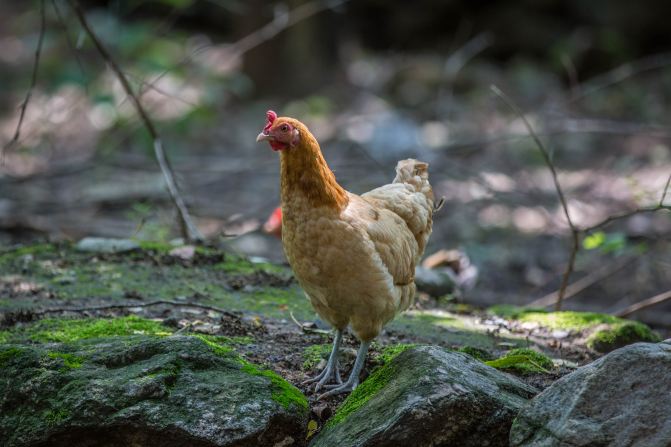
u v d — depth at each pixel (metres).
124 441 3.93
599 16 18.09
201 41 17.64
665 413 3.49
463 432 3.85
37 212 11.68
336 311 4.52
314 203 4.25
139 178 13.08
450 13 19.41
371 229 4.35
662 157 13.86
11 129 14.86
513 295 10.13
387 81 18.17
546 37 18.47
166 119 13.66
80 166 13.17
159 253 7.55
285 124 4.20
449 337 5.91
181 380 4.10
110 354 4.30
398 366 4.22
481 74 17.86
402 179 5.18
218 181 13.08
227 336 5.41
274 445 4.05
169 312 5.95
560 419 3.63
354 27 20.02
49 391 4.04
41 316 5.72
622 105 16.12
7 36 19.80
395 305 4.54
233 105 17.67
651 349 3.69
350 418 4.00
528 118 14.89
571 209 11.95
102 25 13.17
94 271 6.98
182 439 3.88
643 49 18.11
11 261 7.16
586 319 6.33
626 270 10.80
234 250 10.25
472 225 11.89
